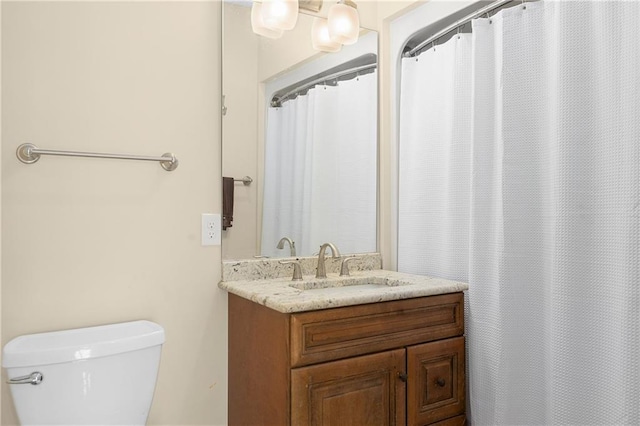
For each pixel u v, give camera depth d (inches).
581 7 53.0
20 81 54.1
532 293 58.9
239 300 63.1
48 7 55.7
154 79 62.8
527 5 59.7
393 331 58.8
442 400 63.4
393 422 58.2
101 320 58.3
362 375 55.6
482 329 65.2
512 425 59.9
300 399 51.0
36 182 54.8
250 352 59.7
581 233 52.4
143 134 61.9
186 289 64.5
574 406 52.3
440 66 74.3
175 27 64.6
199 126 66.2
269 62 72.7
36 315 54.5
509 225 60.7
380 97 84.1
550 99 57.2
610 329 49.6
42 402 46.1
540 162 58.6
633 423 46.9
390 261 84.1
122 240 60.0
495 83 64.6
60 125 56.4
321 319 52.9
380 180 84.1
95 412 48.3
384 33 84.0
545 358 57.4
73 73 57.2
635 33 48.1
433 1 75.8
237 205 69.6
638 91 47.7
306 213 76.5
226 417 66.9
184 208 64.6
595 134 51.6
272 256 72.7
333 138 79.0
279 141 73.8
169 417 62.8
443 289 63.4
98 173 58.6
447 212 72.1
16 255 53.6
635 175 47.6
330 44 78.0
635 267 47.4
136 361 51.2
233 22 69.3
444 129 73.7
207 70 67.1
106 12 59.4
